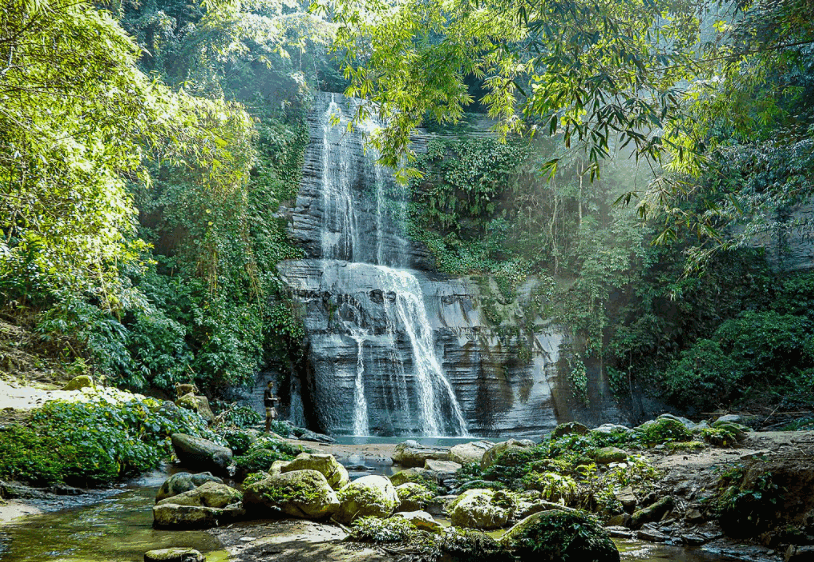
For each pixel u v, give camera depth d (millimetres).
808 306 22359
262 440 12734
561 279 24188
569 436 10016
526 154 26203
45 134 7074
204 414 14195
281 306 20547
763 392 20484
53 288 12352
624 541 5914
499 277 24266
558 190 25172
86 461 8516
